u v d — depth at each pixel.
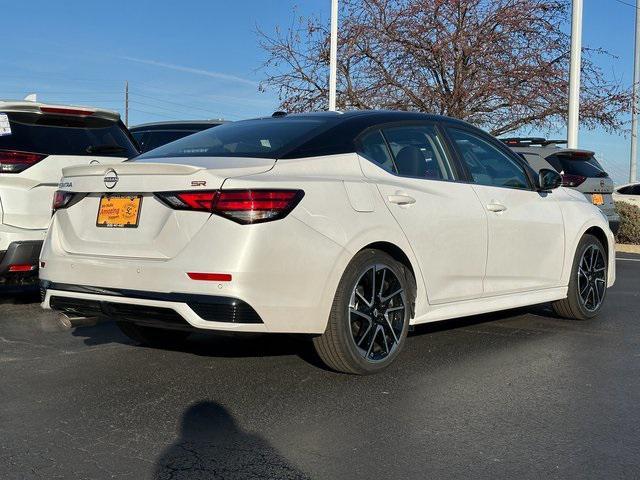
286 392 4.47
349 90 17.92
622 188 19.77
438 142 5.51
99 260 4.44
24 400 4.31
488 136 6.04
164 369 4.97
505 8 16.70
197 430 3.84
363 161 4.83
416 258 4.92
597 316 6.97
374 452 3.56
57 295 4.63
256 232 4.05
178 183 4.21
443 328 6.35
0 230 6.32
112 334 6.02
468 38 16.56
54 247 4.78
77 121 6.95
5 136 6.45
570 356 5.40
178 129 11.41
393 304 4.85
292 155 4.52
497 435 3.79
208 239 4.07
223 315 4.02
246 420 3.99
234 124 5.46
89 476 3.27
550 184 6.18
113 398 4.36
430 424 3.94
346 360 4.56
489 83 16.52
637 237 16.58
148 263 4.21
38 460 3.44
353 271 4.49
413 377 4.80
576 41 14.56
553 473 3.33
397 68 17.25
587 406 4.26
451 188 5.33
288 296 4.16
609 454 3.55
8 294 7.67
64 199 4.79
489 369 5.02
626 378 4.84
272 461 3.45
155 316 4.27
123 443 3.66
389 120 5.23
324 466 3.40
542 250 6.11
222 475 3.29
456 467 3.39
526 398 4.39
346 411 4.14
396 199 4.82
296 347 5.58
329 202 4.39
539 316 6.94
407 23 16.95
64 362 5.15
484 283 5.55
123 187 4.44
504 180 5.99
